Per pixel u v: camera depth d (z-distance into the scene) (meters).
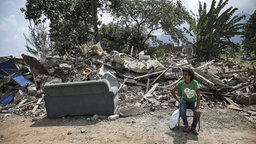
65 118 6.96
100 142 5.16
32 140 5.50
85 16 28.11
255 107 7.47
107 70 10.29
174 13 27.91
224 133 5.37
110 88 6.90
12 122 7.06
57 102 6.96
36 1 25.97
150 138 5.20
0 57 11.30
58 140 5.40
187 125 5.43
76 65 11.16
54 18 26.89
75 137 5.51
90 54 12.16
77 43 27.78
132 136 5.37
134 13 28.12
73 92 6.80
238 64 13.73
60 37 27.56
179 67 9.93
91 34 29.48
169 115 6.71
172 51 24.08
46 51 24.47
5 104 9.27
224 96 8.20
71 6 27.25
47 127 6.34
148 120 6.38
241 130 5.55
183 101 5.37
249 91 8.68
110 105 6.78
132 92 8.99
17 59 11.57
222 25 21.39
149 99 7.91
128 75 10.11
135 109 7.05
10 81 10.40
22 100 9.01
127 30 29.95
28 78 10.84
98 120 6.57
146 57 12.50
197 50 22.45
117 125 6.12
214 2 21.14
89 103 6.86
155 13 27.45
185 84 5.22
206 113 6.83
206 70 10.55
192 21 22.86
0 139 5.73
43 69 11.11
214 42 21.84
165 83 9.43
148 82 9.35
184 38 23.80
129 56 12.95
